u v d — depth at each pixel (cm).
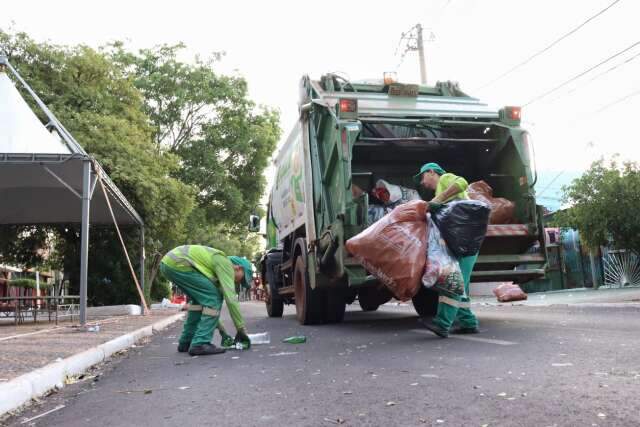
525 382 351
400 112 801
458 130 837
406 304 1769
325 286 843
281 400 347
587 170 1476
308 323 932
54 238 1922
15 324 1244
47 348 621
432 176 666
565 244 2030
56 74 1789
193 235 2662
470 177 902
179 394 388
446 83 952
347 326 877
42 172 1153
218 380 432
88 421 328
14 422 341
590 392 314
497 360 441
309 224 855
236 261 659
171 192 1770
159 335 941
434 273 584
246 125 2852
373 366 453
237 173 2920
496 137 805
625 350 461
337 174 766
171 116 2730
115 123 1703
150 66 2745
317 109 844
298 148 945
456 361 448
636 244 1422
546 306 1239
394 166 904
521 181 752
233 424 297
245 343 624
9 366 475
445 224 588
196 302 647
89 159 988
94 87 1869
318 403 331
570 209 1507
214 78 2797
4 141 977
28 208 1429
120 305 1703
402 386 362
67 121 1627
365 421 284
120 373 512
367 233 601
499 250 721
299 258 945
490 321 824
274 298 1235
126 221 1628
